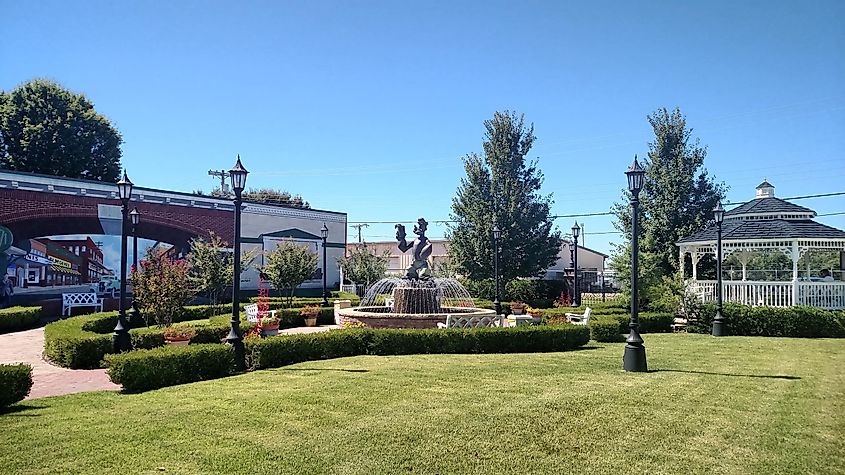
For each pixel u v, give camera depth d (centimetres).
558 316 1948
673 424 679
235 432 631
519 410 729
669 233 2739
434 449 584
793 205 2208
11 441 600
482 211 2936
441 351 1298
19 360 1238
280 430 639
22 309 1917
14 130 3189
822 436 645
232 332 1077
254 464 538
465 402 768
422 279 1766
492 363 1109
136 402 781
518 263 2917
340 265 3225
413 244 1789
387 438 614
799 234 1969
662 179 2792
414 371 1005
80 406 766
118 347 1199
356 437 616
